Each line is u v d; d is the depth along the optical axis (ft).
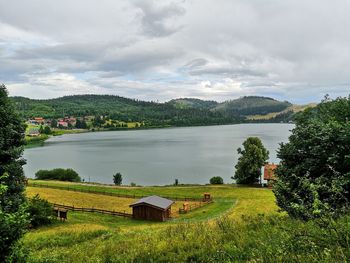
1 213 27.71
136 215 159.22
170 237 41.65
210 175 374.63
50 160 510.58
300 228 29.81
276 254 24.13
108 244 47.47
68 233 74.95
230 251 29.76
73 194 219.41
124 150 617.21
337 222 27.73
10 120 96.17
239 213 161.58
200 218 157.07
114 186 266.57
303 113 87.10
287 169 75.25
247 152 288.30
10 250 27.84
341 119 81.20
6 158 92.48
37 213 113.91
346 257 20.94
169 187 267.80
